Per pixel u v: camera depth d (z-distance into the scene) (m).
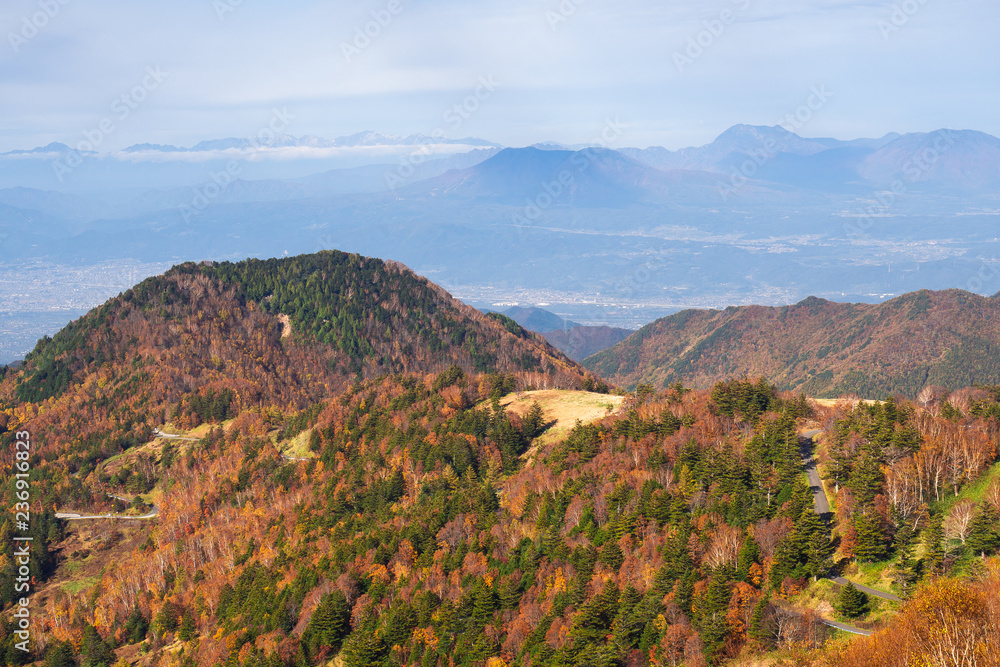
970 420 151.25
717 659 108.81
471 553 151.00
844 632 106.69
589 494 151.75
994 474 128.25
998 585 102.06
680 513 137.00
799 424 164.25
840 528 125.50
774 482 137.25
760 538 123.56
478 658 127.94
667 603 119.19
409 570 154.75
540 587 137.00
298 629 152.38
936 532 117.62
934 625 96.69
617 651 116.38
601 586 126.75
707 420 167.50
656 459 154.50
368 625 144.25
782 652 105.56
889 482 127.62
